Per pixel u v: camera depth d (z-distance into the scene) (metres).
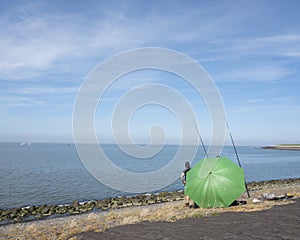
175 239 9.55
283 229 9.88
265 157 111.38
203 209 14.56
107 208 24.44
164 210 16.53
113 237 10.25
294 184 39.25
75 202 26.56
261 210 13.05
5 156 104.81
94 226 12.80
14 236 13.26
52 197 31.50
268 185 38.25
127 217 14.63
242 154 136.62
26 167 64.25
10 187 37.38
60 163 75.25
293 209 12.87
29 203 28.52
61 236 11.54
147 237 9.97
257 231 9.81
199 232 10.17
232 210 13.59
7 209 24.06
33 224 18.27
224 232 9.95
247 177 51.59
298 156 121.31
